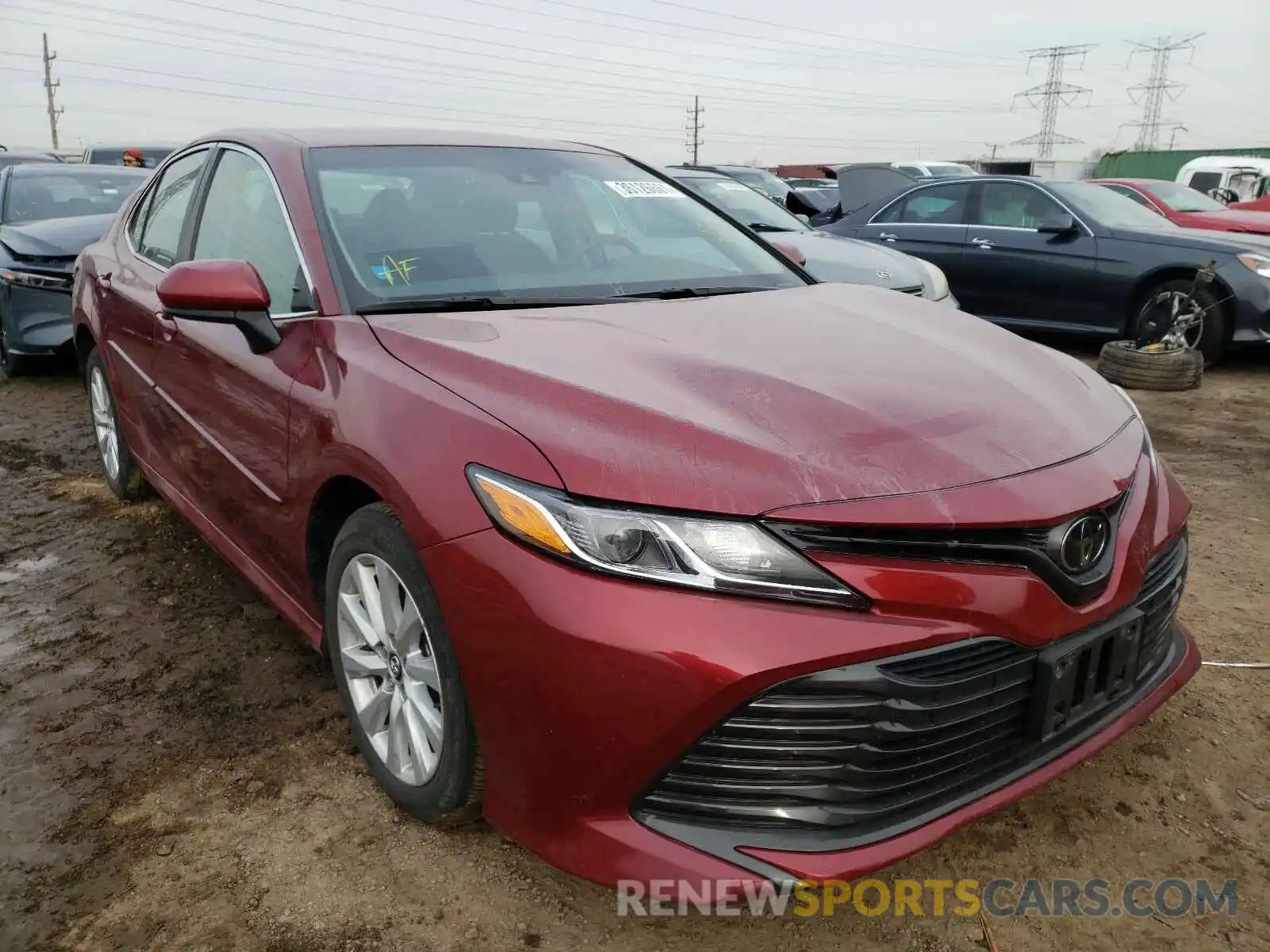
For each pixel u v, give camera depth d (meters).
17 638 3.09
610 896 1.98
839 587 1.61
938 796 1.75
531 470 1.72
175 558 3.71
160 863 2.08
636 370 2.00
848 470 1.70
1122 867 2.08
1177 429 5.60
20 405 6.16
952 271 8.23
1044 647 1.77
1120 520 1.93
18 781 2.36
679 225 3.19
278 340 2.46
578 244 2.89
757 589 1.60
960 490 1.71
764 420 1.81
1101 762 2.42
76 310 4.17
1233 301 6.95
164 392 3.21
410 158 2.95
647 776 1.65
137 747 2.50
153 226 3.66
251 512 2.67
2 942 1.86
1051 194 7.79
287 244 2.60
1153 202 10.06
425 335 2.17
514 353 2.07
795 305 2.64
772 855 1.64
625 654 1.59
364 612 2.23
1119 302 7.39
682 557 1.61
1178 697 2.70
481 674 1.75
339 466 2.11
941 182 8.50
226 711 2.66
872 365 2.14
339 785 2.33
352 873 2.04
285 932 1.89
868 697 1.61
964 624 1.66
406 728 2.12
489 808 1.86
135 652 2.99
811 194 16.33
